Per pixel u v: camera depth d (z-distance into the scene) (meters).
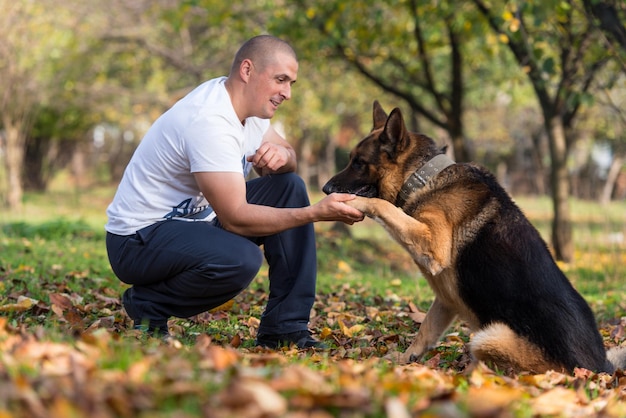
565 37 10.31
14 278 6.19
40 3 17.42
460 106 13.39
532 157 38.03
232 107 3.89
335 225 14.70
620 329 5.73
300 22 12.23
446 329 4.44
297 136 30.03
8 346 2.75
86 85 21.41
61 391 2.10
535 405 2.81
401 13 13.16
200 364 2.66
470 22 11.70
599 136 27.97
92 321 4.48
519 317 3.94
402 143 4.60
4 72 17.89
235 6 13.72
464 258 4.13
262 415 2.05
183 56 18.08
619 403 3.15
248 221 3.84
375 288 7.98
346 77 20.38
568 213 12.57
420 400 2.41
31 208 19.75
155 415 1.99
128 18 18.22
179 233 3.88
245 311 5.62
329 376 2.74
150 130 3.97
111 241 4.05
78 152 40.94
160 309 3.99
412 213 4.46
